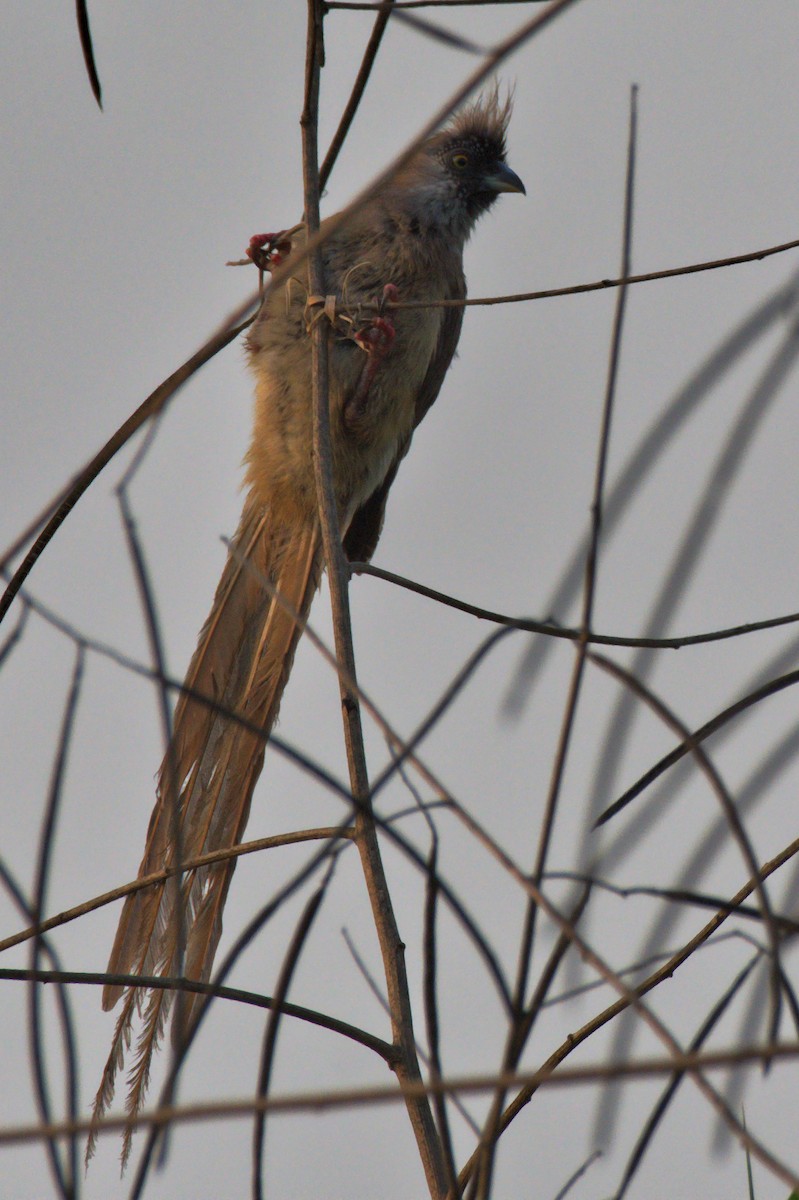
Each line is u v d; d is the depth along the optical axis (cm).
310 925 358
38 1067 356
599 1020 405
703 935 400
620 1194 328
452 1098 398
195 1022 339
